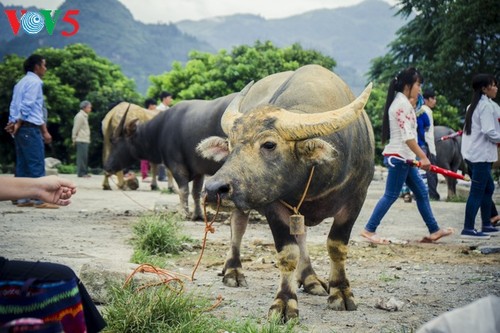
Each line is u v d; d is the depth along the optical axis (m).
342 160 5.54
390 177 8.88
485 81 9.15
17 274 3.00
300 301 6.09
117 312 4.86
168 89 40.06
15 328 2.74
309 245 9.00
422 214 9.18
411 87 8.77
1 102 36.31
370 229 9.12
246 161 5.10
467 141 9.40
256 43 40.84
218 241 9.09
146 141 12.57
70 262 6.93
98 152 36.91
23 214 11.23
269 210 5.55
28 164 11.63
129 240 8.59
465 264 7.73
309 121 5.17
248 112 5.39
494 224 10.76
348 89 6.45
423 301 6.00
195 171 11.22
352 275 7.11
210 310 5.55
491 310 2.09
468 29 33.53
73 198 14.54
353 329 5.11
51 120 37.59
